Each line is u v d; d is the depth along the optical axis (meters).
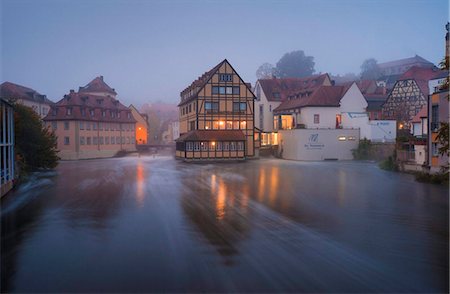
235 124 52.00
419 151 33.03
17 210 17.88
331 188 25.14
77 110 60.00
